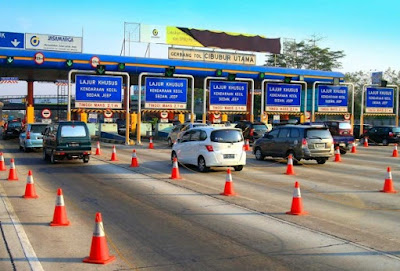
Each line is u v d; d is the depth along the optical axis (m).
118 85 33.34
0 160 17.72
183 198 11.92
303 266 6.54
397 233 8.42
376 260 6.81
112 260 6.79
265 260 6.81
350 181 15.20
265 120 37.88
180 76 34.22
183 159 18.58
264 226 8.91
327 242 7.79
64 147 19.50
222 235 8.25
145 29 40.03
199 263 6.68
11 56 32.00
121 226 8.95
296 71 40.22
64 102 73.31
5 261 6.74
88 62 33.66
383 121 63.53
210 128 17.36
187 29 41.44
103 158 22.61
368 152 27.84
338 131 25.95
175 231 8.54
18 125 40.84
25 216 9.77
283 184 14.47
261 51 43.81
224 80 38.34
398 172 17.72
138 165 19.39
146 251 7.28
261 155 21.78
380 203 11.39
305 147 19.44
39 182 14.71
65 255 7.06
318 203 11.35
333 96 39.19
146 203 11.27
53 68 34.09
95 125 42.69
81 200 11.67
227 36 42.69
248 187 13.81
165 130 40.44
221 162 16.98
